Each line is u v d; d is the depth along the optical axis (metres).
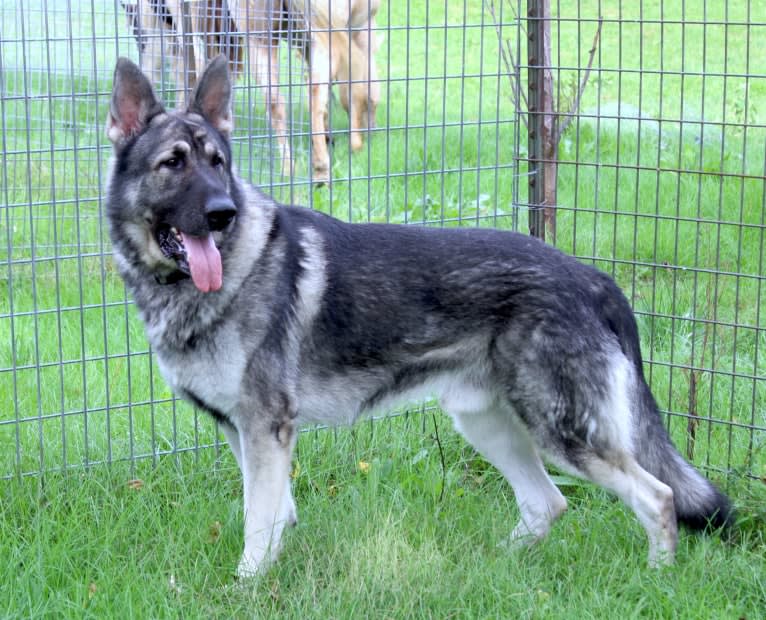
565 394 3.92
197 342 3.87
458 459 5.07
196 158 3.84
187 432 5.19
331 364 4.07
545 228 5.79
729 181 8.74
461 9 16.36
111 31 10.98
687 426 5.09
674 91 12.25
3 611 3.54
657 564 3.93
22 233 7.45
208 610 3.62
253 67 7.89
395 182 8.83
